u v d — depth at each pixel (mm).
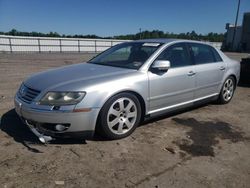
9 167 3285
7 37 30156
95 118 3820
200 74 5387
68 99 3668
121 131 4172
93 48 37906
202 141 4254
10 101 6180
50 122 3672
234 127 4941
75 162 3451
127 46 5301
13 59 19266
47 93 3729
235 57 29031
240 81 9625
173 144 4098
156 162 3531
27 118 3846
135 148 3910
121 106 4094
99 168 3332
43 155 3600
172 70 4805
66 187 2934
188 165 3486
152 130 4621
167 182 3092
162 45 4898
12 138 4086
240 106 6387
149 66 4527
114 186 2982
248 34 53500
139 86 4262
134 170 3316
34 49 32625
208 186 3049
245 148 4066
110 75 4168
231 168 3459
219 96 6273
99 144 3982
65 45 35188
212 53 5969
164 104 4777
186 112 5738
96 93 3795
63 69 4680
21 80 9391
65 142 3992
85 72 4328
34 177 3094
